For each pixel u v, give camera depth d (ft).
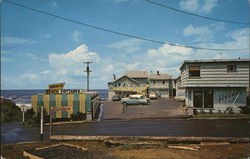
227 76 73.92
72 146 35.53
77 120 74.54
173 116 71.61
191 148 32.63
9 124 82.12
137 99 107.14
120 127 56.34
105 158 28.43
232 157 27.12
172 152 31.42
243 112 71.10
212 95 75.97
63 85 81.76
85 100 76.69
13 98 345.72
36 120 71.46
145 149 33.96
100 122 68.44
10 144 42.14
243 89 73.51
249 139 35.91
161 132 47.44
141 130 50.72
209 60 74.54
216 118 64.95
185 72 79.51
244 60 71.77
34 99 75.61
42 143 41.81
